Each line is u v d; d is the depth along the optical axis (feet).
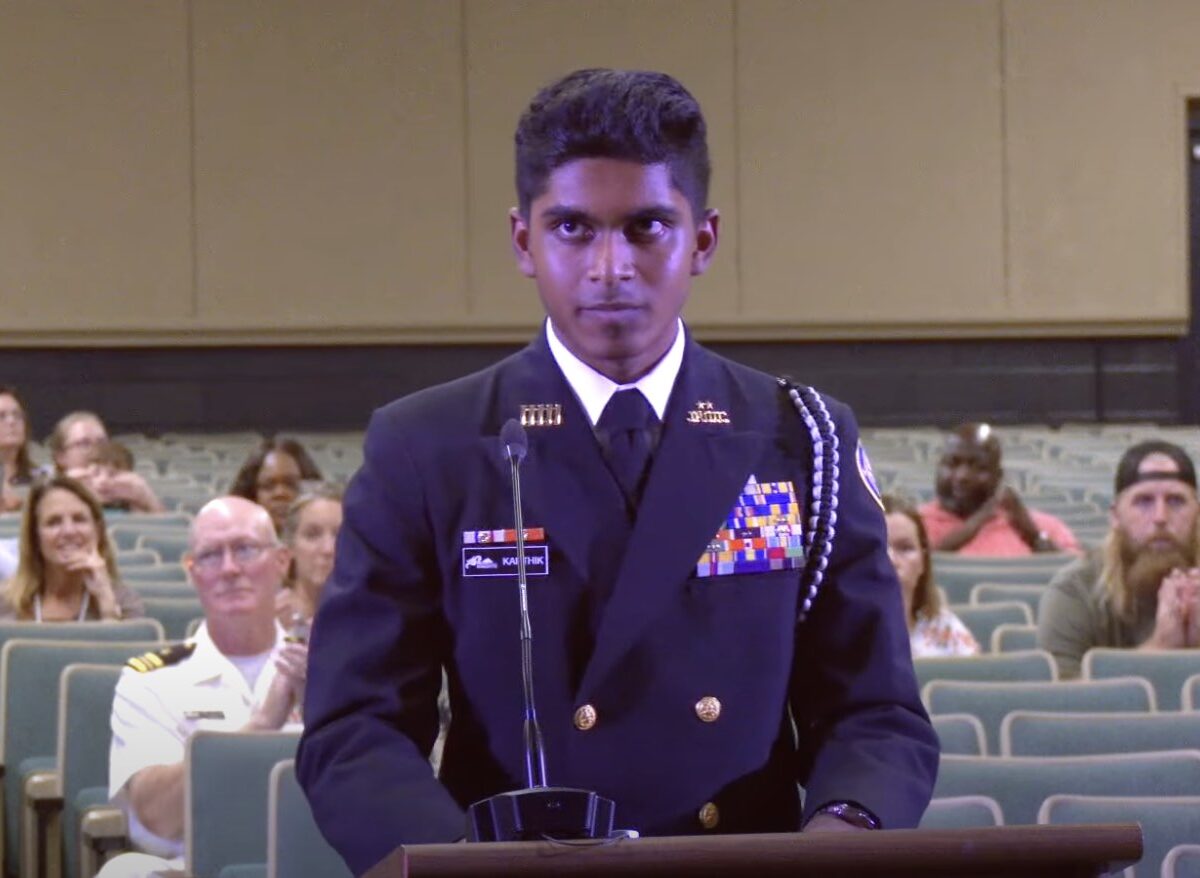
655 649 7.46
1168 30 60.64
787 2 59.41
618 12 58.85
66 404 57.06
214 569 17.61
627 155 7.43
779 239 59.57
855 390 60.08
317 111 57.98
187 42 57.41
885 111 59.82
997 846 6.05
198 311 57.41
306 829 14.48
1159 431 55.26
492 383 7.95
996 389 60.54
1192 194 61.36
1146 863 14.46
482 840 6.24
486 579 7.57
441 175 58.44
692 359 7.98
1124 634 23.08
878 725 7.63
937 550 30.78
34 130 56.75
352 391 58.44
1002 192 60.23
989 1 60.03
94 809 16.96
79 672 18.40
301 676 17.40
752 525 7.69
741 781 7.47
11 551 24.89
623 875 5.87
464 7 58.34
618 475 7.73
